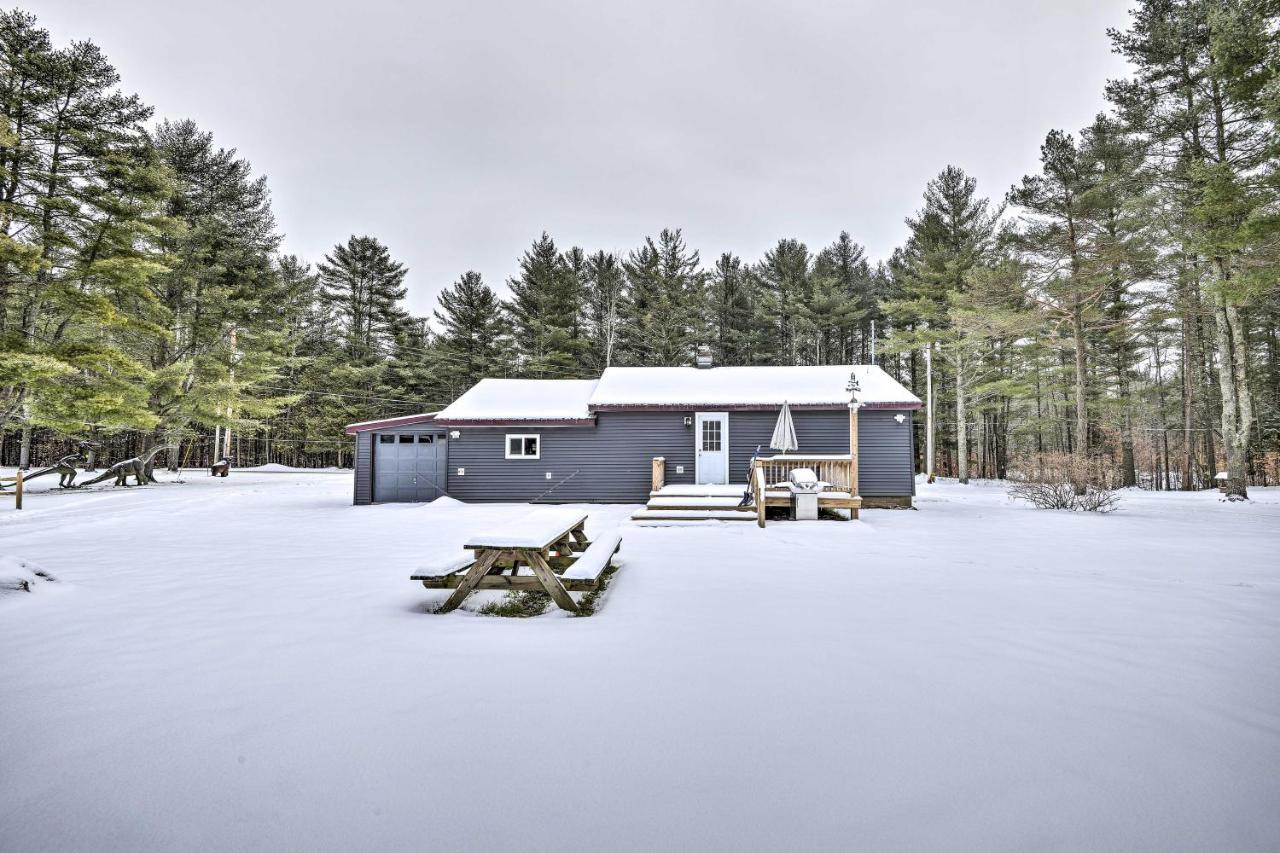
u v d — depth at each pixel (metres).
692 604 4.23
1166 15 16.17
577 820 1.69
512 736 2.19
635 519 9.73
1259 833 1.63
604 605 4.23
